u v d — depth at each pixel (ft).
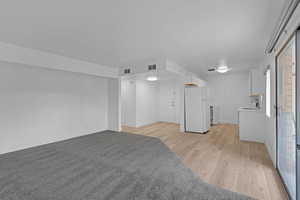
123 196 6.26
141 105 23.73
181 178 7.74
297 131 5.48
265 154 11.17
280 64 7.93
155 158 10.39
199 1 5.55
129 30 8.02
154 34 8.52
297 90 5.45
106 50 11.34
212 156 10.80
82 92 16.69
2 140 11.14
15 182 7.32
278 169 8.40
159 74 17.06
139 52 11.87
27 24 7.39
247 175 8.10
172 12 6.30
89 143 13.94
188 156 10.80
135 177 7.80
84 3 5.68
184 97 19.07
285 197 6.33
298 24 5.21
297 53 5.41
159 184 7.17
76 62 13.89
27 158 10.28
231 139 15.34
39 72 13.12
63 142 14.20
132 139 15.44
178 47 10.68
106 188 6.82
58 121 14.55
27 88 12.41
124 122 23.90
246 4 5.73
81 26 7.58
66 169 8.69
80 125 16.55
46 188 6.82
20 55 10.48
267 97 11.97
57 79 14.44
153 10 6.15
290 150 6.59
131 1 5.55
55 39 9.26
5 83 11.23
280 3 5.63
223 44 10.11
